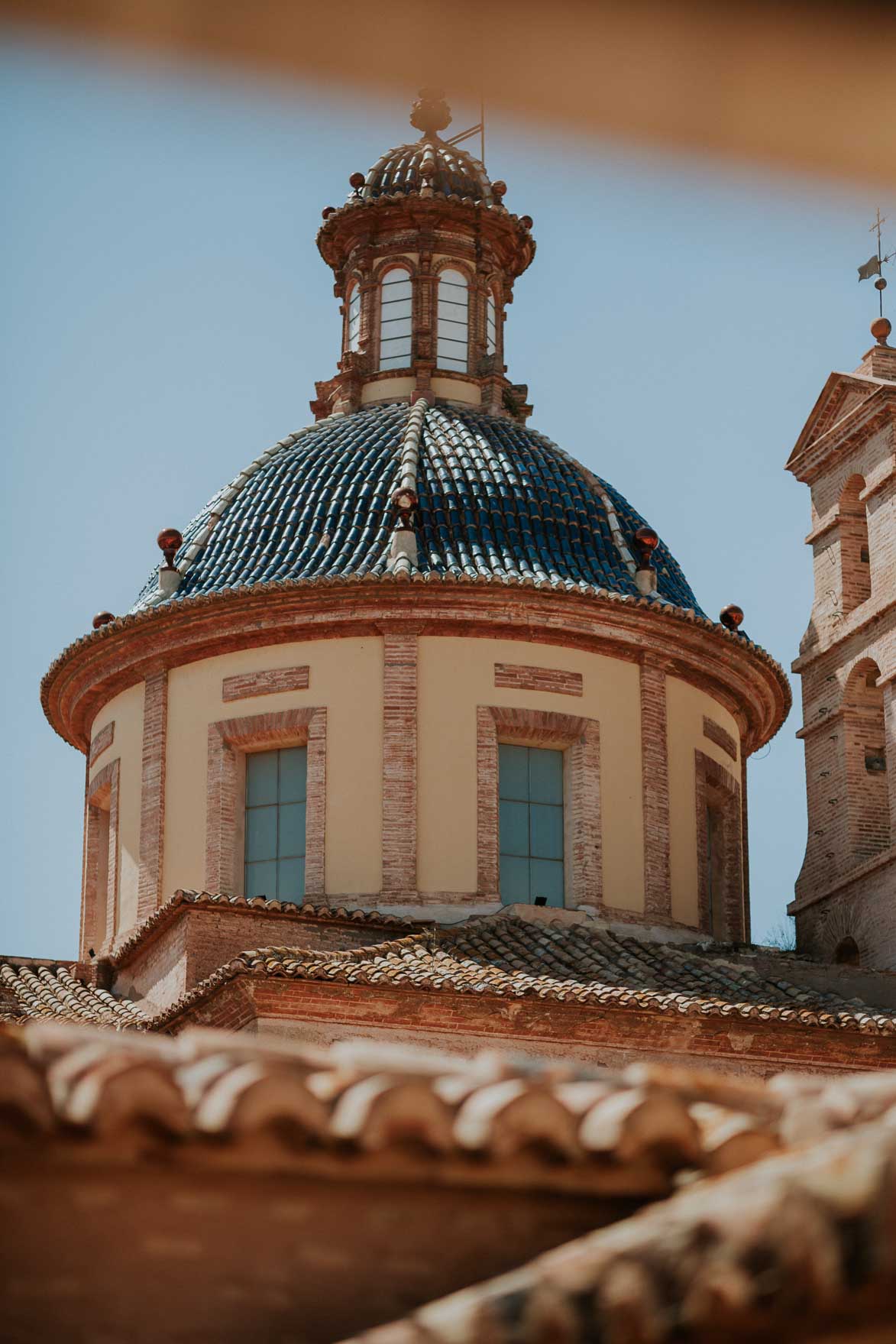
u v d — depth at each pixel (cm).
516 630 3972
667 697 4100
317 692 3925
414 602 3922
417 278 4647
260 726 3938
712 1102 1344
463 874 3812
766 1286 943
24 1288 1141
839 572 4103
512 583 3909
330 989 3191
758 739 4450
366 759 3869
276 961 3186
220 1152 1179
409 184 4753
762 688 4284
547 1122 1220
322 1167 1195
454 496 4178
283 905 3600
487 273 4712
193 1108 1181
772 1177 988
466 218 4703
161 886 3931
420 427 4356
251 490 4306
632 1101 1238
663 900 3938
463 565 4022
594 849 3900
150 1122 1166
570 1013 3266
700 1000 3306
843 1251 938
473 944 3581
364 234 4719
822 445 4178
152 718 4047
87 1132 1152
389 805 3834
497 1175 1220
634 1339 959
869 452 4075
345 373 4616
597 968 3516
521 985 3262
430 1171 1211
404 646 3922
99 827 4275
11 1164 1154
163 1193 1172
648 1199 1240
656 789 4003
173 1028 3406
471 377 4625
